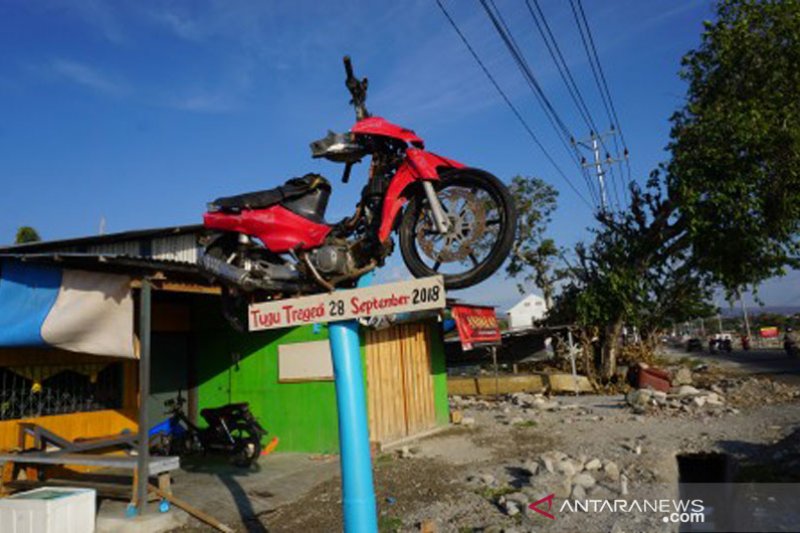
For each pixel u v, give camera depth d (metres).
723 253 18.62
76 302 6.97
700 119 18.66
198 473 9.02
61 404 8.93
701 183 17.78
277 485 8.21
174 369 11.41
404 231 4.11
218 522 6.61
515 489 7.29
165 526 6.62
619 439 9.90
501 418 13.45
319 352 10.38
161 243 11.64
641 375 17.39
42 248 9.77
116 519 6.52
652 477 7.23
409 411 11.65
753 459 7.46
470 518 6.32
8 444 8.10
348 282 4.26
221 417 9.73
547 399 16.70
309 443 10.36
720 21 19.61
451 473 8.41
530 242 27.97
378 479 8.29
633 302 20.25
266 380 10.91
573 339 22.53
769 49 18.20
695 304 23.72
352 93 4.34
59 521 6.07
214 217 4.62
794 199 17.39
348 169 4.54
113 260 6.56
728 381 18.11
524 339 25.02
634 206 20.42
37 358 8.60
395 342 11.64
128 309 7.35
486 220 3.93
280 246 4.32
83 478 8.41
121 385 9.92
